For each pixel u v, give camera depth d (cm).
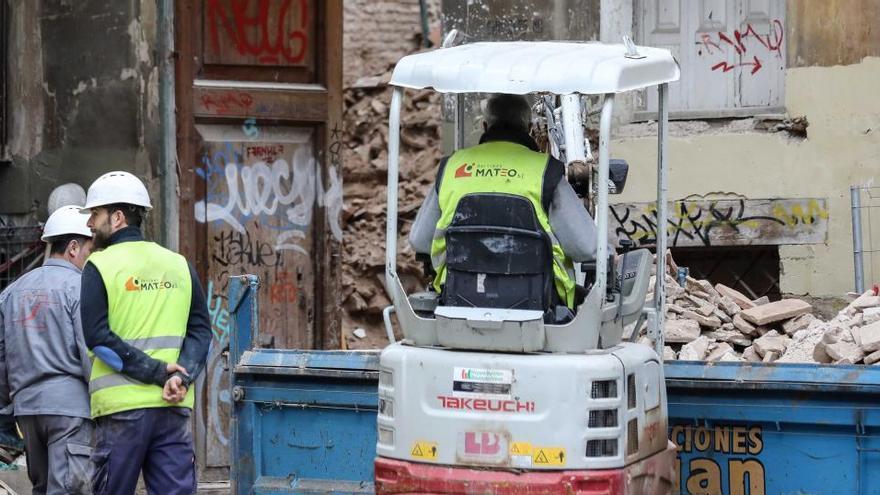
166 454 1188
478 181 1043
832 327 1341
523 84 1021
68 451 1291
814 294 2059
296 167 1841
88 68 1772
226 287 1792
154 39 1738
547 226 1026
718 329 1480
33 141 1812
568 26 2202
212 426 1766
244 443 1238
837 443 1067
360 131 2528
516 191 1027
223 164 1792
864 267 2030
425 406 1018
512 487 993
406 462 1027
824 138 2053
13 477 1576
